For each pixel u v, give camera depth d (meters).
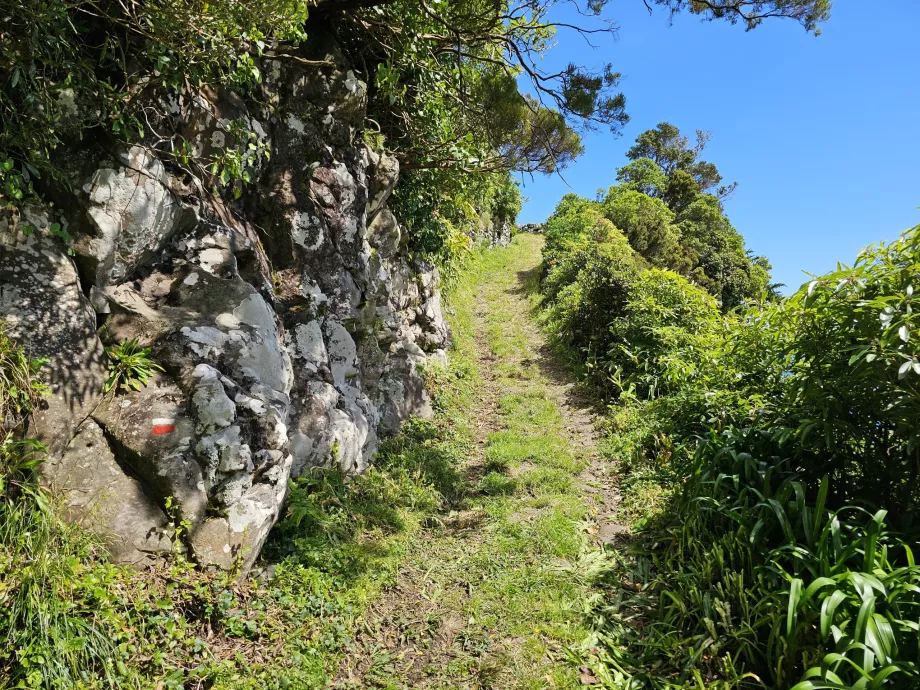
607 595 3.47
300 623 3.00
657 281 8.42
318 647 2.87
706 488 3.59
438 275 9.20
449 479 5.05
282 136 4.53
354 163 5.24
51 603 2.25
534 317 12.62
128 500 2.85
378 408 5.70
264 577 3.23
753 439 3.61
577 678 2.79
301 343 4.38
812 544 2.68
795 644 2.37
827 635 2.21
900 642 2.14
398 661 2.93
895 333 2.41
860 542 2.54
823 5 5.40
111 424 2.89
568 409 7.29
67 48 2.73
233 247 3.77
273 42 4.25
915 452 2.74
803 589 2.54
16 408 2.53
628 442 5.70
